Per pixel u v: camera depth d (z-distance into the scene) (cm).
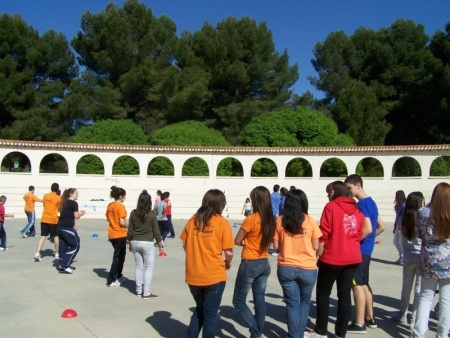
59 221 1134
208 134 3800
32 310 802
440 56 4419
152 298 898
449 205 583
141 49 4528
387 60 4822
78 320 748
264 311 646
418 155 3169
